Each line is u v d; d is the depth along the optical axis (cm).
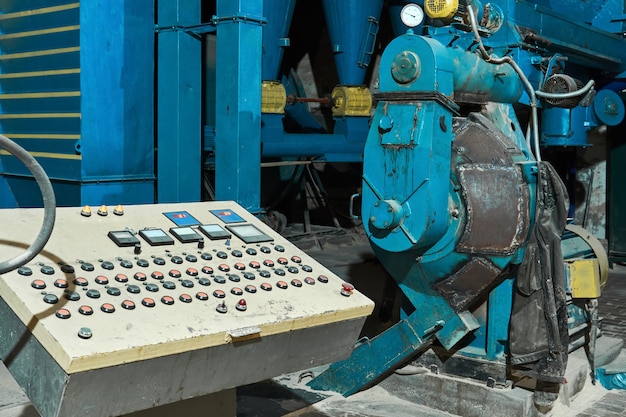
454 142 367
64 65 463
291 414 381
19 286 193
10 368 202
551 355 351
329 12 770
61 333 181
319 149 751
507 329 375
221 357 211
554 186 355
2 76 515
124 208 252
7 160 524
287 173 849
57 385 181
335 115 784
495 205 352
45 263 207
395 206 347
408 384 401
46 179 181
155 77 523
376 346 394
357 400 402
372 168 360
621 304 651
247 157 443
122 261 221
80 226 232
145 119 493
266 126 696
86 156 459
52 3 466
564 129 525
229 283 229
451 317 371
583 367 415
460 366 387
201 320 206
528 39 457
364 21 766
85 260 216
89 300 198
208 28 461
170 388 204
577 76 597
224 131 443
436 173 345
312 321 228
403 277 381
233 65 435
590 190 856
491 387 375
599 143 860
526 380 374
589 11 630
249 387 418
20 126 504
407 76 346
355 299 246
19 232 217
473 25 366
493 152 362
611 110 589
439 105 346
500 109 414
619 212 819
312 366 243
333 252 823
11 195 539
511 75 410
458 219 356
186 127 482
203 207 273
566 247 420
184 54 476
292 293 236
